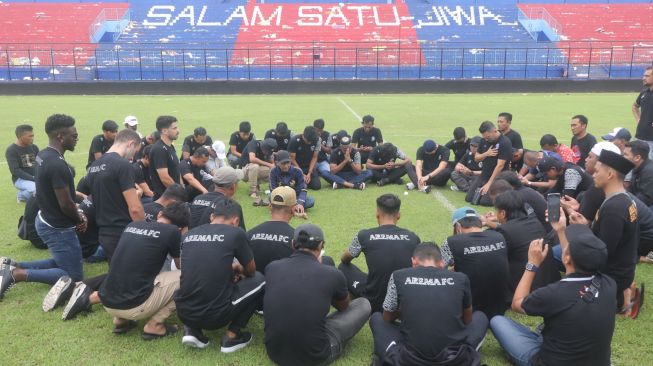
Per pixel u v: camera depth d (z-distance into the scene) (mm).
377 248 4793
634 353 4488
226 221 4723
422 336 3793
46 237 5562
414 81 35219
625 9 50344
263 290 4664
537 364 3924
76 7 49688
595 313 3605
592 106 25984
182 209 5059
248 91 34969
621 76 38656
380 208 5051
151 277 4676
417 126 19453
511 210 5223
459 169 10133
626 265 4852
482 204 9078
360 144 11438
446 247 4703
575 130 9188
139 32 47250
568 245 3799
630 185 6926
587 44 44281
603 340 3641
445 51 43344
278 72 40594
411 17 50750
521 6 51594
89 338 4734
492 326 4449
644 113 9406
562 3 53750
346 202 9383
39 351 4500
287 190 5074
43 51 41438
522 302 3879
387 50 43969
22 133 9148
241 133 10898
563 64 39125
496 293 4672
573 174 7293
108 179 5496
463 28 49000
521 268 5031
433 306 3854
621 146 7723
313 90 35250
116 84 34156
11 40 44594
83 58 41812
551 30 46281
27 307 5324
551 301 3682
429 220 8273
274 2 54875
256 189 9734
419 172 10297
